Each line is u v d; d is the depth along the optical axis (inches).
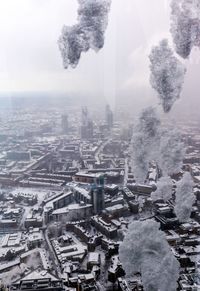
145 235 43.4
